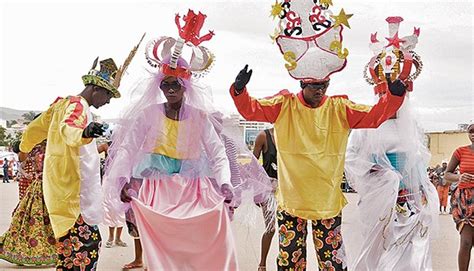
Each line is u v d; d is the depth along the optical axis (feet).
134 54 20.43
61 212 19.34
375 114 19.92
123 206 20.10
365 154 23.39
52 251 27.37
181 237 19.36
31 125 20.97
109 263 29.22
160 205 19.62
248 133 25.67
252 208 21.61
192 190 20.08
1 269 27.50
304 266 20.66
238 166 21.09
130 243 35.37
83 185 19.65
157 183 19.99
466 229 24.52
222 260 19.53
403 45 23.65
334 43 19.71
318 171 19.94
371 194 23.24
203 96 20.56
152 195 19.83
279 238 20.54
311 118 20.06
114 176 19.65
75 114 19.07
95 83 20.17
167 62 19.99
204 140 20.36
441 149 62.18
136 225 20.31
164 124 20.11
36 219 27.02
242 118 21.06
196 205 19.84
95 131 18.19
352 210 24.50
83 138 18.35
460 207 24.56
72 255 19.76
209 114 20.63
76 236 19.63
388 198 22.98
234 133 21.08
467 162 24.70
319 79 19.77
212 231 19.45
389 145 23.25
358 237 23.44
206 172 20.47
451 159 25.23
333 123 20.33
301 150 19.98
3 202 61.36
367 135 23.36
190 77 20.27
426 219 23.56
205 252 19.48
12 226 27.32
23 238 27.22
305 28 19.86
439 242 37.32
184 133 20.07
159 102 20.36
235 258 19.69
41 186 26.91
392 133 23.31
